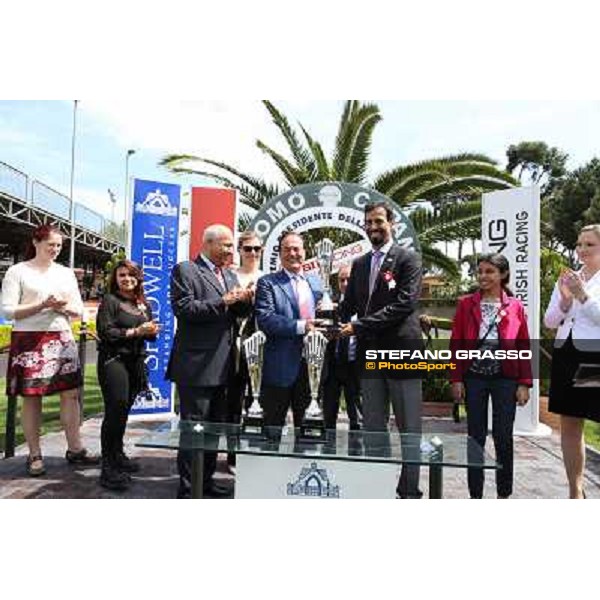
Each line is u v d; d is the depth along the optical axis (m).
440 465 2.32
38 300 3.90
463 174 8.70
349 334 3.26
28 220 11.95
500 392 3.31
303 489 2.63
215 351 3.31
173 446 2.57
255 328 3.80
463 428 6.14
